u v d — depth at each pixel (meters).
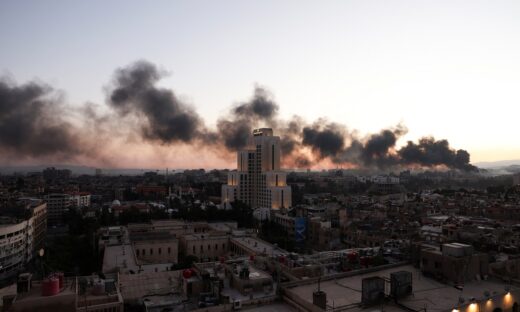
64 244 158.50
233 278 65.31
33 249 197.25
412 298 52.34
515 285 58.72
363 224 168.25
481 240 97.06
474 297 52.41
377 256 75.38
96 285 57.34
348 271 68.44
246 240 147.75
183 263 110.12
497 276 62.31
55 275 49.34
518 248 86.12
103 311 52.94
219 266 73.94
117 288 60.75
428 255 62.72
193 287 63.88
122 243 139.25
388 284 57.69
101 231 164.00
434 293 54.47
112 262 111.06
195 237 152.88
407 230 148.00
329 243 161.62
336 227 178.12
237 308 53.28
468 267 59.53
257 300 55.25
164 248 139.50
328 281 61.56
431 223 167.12
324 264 74.88
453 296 53.19
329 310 48.81
